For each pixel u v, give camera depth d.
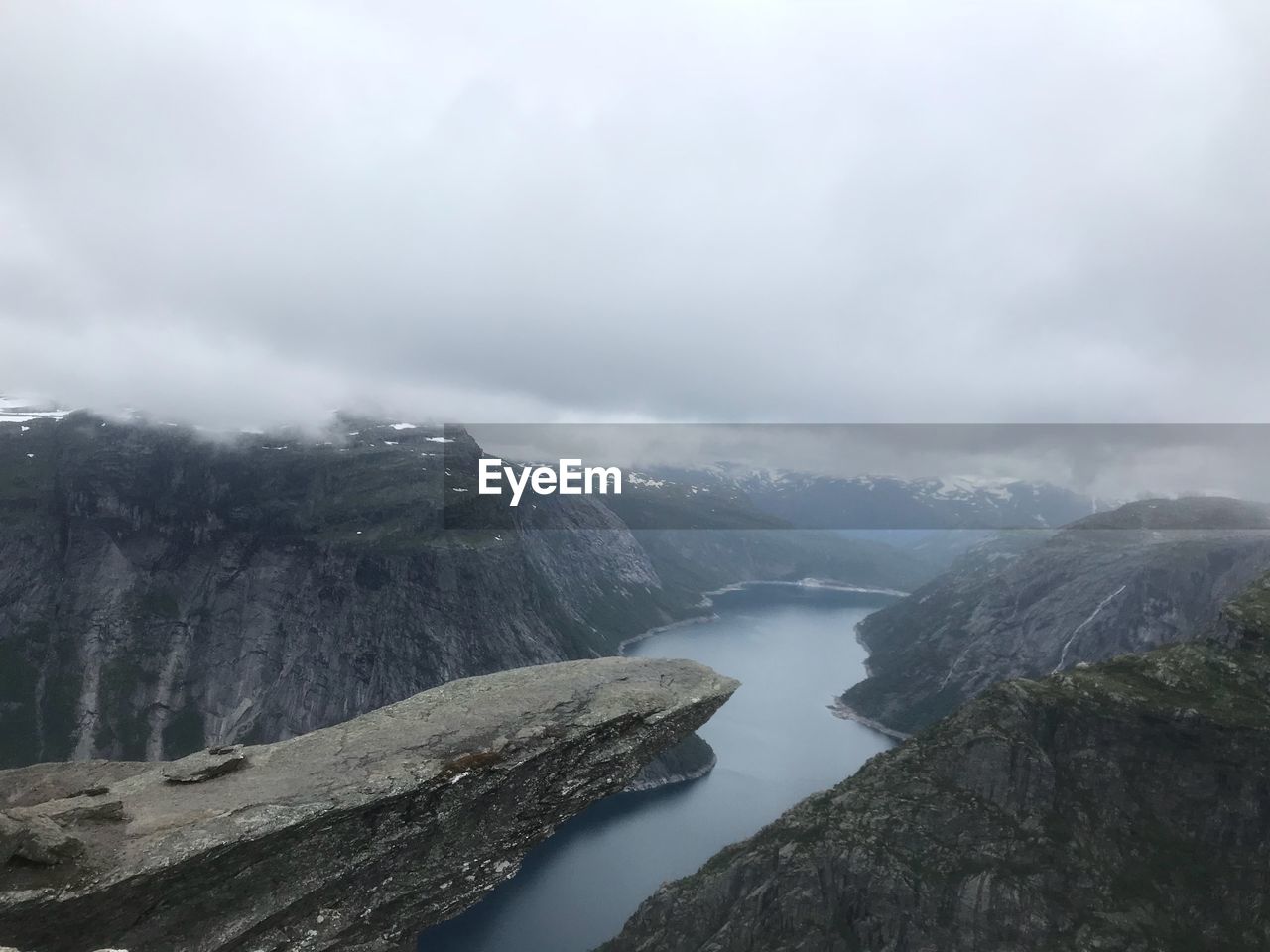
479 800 30.77
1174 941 84.94
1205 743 97.50
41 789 29.11
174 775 28.55
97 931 23.12
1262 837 90.50
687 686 37.72
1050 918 88.44
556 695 36.09
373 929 29.16
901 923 91.06
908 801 104.69
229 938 25.36
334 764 29.95
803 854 100.75
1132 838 95.06
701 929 99.12
